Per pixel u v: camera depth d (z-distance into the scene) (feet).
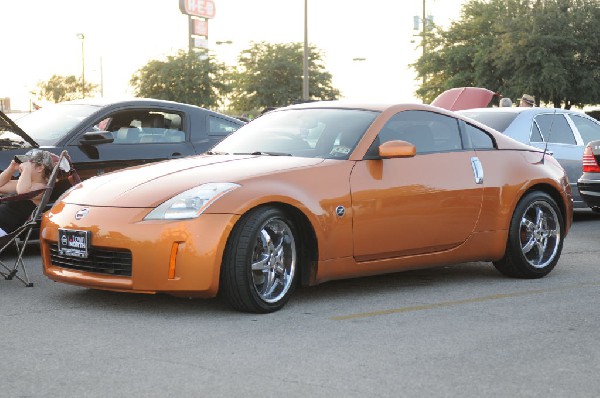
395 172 21.77
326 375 14.71
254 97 184.24
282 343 16.92
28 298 21.29
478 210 23.40
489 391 13.84
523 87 122.72
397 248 21.83
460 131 23.82
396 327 18.31
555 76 118.32
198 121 34.27
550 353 16.15
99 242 19.30
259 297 19.49
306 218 20.16
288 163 20.81
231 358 15.80
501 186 23.90
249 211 19.36
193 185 19.63
